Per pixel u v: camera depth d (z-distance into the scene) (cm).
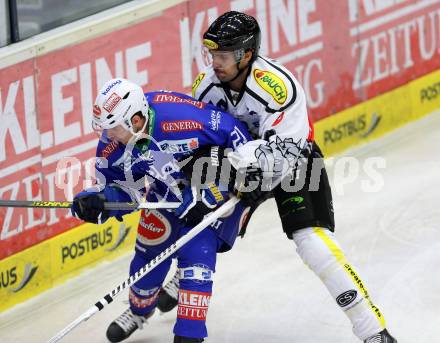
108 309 1336
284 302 1304
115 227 1484
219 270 1409
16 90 1319
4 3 1329
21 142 1338
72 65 1385
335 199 1627
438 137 1878
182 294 1073
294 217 1104
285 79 1091
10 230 1339
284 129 1088
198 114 1074
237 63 1076
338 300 1105
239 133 1085
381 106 1894
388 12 1873
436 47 1994
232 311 1291
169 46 1518
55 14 1401
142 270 1058
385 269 1363
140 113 1045
